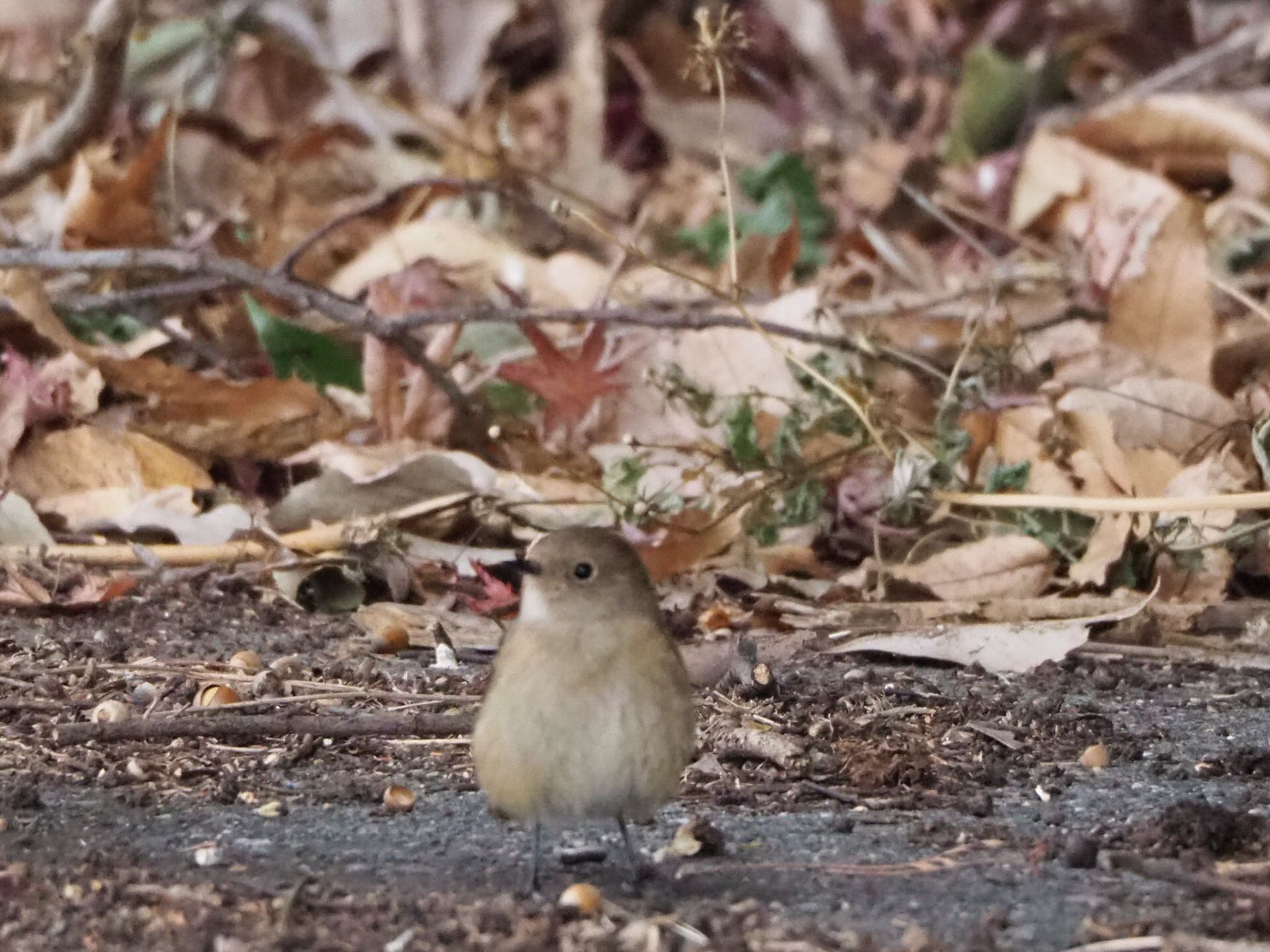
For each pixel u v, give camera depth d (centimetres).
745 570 1172
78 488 1202
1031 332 1430
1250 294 1623
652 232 1825
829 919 655
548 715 673
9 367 1243
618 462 1213
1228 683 1020
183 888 668
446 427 1314
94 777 820
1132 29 2262
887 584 1170
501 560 1154
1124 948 621
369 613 1102
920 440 1186
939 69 2247
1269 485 1160
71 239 1509
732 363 1314
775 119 2120
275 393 1279
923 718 936
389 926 638
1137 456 1196
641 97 2178
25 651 1010
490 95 2103
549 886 688
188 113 1770
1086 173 1744
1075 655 1062
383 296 1409
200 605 1116
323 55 2031
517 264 1602
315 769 844
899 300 1574
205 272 1283
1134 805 809
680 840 732
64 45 1630
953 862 719
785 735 902
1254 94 1959
